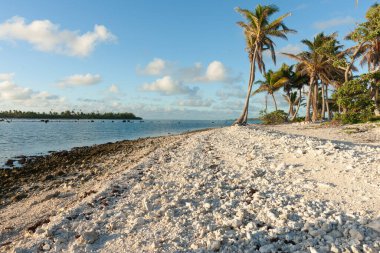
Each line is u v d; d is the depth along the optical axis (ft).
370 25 114.21
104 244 18.06
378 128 81.51
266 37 138.31
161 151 60.18
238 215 20.58
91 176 47.14
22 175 54.85
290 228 18.01
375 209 19.77
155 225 20.18
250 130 89.04
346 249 14.93
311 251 14.89
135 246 17.28
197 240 17.51
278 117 176.86
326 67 146.72
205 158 44.80
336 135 75.41
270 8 130.82
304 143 46.16
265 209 21.09
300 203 21.94
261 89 187.01
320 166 31.63
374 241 15.61
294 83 187.11
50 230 20.16
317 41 143.02
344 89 106.32
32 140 147.33
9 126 329.72
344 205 21.03
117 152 81.15
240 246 16.22
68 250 17.53
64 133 210.79
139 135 187.01
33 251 17.89
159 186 29.32
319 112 230.48
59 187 40.83
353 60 121.19
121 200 26.27
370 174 27.02
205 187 28.19
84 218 22.48
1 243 22.56
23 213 30.07
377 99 132.36
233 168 36.14
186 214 21.81
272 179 29.25
